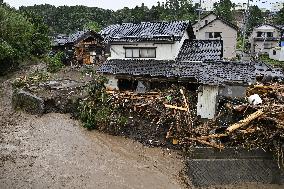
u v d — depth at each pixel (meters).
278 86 17.31
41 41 42.56
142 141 16.73
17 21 37.16
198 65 19.45
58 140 17.44
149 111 17.75
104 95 19.64
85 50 35.41
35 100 21.36
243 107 14.79
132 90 20.97
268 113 13.73
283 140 13.20
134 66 20.78
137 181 13.55
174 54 21.09
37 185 13.25
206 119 16.86
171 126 16.25
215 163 13.45
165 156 15.39
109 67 21.12
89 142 17.16
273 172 13.36
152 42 21.09
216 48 22.38
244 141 13.60
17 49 35.97
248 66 18.62
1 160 15.21
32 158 15.48
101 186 13.20
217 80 16.64
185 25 22.38
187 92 18.50
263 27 47.56
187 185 13.40
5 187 13.08
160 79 19.55
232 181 13.55
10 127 19.23
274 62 38.50
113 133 17.89
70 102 21.50
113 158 15.42
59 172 14.25
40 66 37.31
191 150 13.51
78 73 30.58
